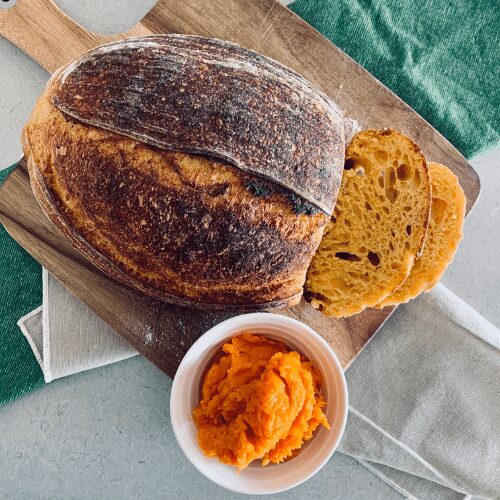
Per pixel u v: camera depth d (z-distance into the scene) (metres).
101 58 0.29
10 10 0.38
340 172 0.30
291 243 0.29
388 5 0.41
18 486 0.40
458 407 0.39
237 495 0.40
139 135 0.28
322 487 0.40
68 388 0.40
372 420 0.39
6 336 0.39
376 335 0.40
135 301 0.37
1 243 0.40
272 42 0.39
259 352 0.34
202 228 0.28
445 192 0.35
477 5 0.41
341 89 0.38
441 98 0.40
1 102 0.41
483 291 0.41
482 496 0.39
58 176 0.30
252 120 0.28
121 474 0.40
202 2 0.39
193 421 0.34
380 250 0.34
